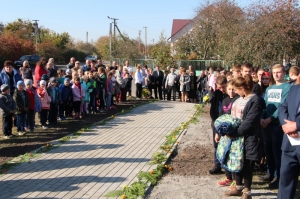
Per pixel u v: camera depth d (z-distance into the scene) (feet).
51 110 35.99
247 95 17.07
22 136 31.40
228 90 19.08
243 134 16.14
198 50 130.31
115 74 56.39
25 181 19.70
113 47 174.50
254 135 16.40
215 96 20.98
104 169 21.90
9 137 30.76
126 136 31.53
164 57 103.81
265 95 19.97
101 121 39.09
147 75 63.52
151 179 19.85
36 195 17.61
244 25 67.62
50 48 179.93
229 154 16.66
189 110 48.98
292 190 14.96
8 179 20.04
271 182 19.19
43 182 19.53
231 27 80.23
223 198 17.53
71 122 38.37
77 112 40.63
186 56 128.36
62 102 38.83
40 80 37.17
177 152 26.50
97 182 19.57
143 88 63.05
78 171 21.48
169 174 21.49
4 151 26.37
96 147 27.37
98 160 23.86
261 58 61.72
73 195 17.62
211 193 18.17
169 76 60.85
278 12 61.41
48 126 35.73
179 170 22.25
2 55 139.85
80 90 40.55
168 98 61.72
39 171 21.48
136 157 24.63
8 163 22.84
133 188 18.19
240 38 64.95
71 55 201.98
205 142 29.55
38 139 30.37
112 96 50.19
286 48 60.75
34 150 26.45
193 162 23.95
